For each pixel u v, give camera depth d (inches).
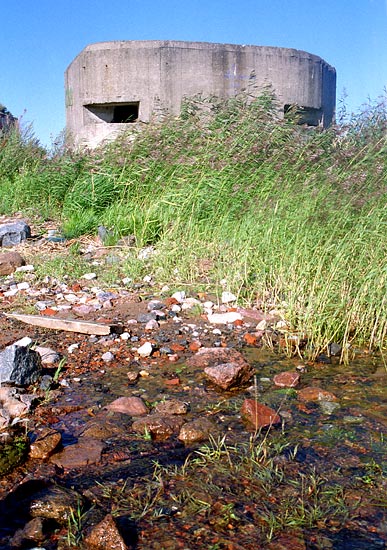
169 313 192.9
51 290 218.4
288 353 161.6
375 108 326.0
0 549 78.5
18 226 295.0
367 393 133.5
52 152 443.5
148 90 504.4
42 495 90.2
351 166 258.4
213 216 280.4
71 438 111.0
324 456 103.2
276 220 224.7
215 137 334.3
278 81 523.5
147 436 111.0
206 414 121.7
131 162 346.0
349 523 84.2
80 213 320.5
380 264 181.3
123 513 86.7
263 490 92.4
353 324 173.3
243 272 221.0
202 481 94.9
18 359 134.6
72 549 78.7
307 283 187.0
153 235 281.6
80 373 145.6
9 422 117.3
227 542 80.0
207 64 505.7
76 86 538.3
